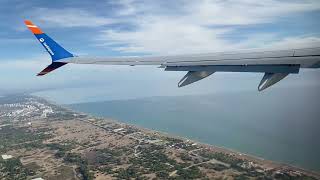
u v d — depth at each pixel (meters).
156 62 23.00
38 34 24.30
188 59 21.86
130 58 25.03
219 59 20.39
